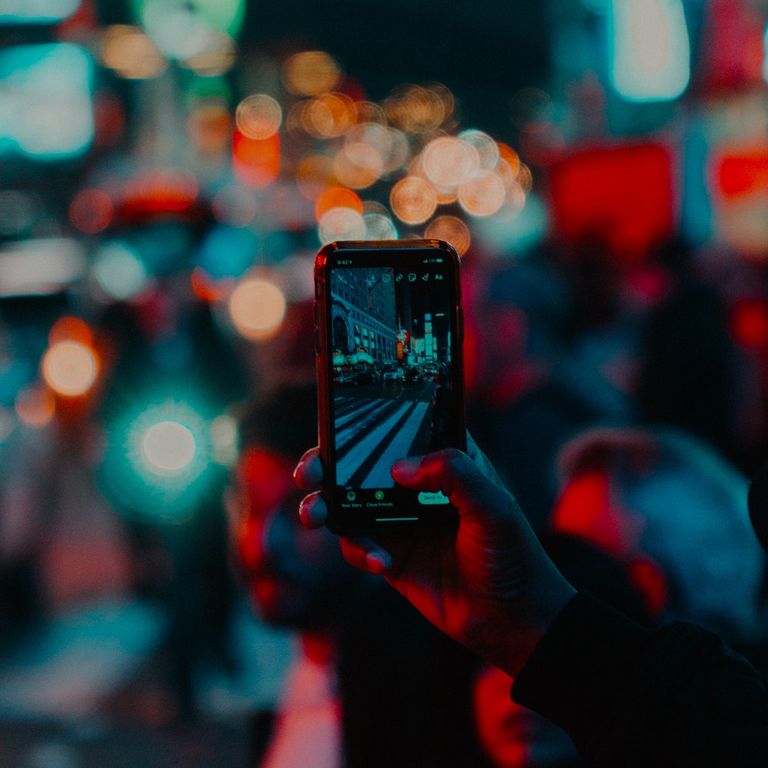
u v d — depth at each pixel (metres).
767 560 2.92
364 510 1.71
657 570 2.74
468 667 2.38
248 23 22.61
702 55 11.11
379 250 1.82
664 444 2.89
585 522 2.83
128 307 7.00
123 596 7.95
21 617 7.59
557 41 18.69
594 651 1.51
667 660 1.46
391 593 2.47
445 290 1.84
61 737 6.21
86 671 6.88
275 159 25.56
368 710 2.44
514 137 32.88
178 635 6.18
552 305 5.95
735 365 5.45
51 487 8.18
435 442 1.81
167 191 8.12
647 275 7.36
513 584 1.56
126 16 20.06
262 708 3.04
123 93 20.42
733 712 1.43
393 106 33.72
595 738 1.46
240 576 3.35
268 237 17.39
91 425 7.17
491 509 1.55
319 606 2.99
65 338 9.62
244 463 3.15
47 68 19.78
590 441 2.90
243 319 12.34
